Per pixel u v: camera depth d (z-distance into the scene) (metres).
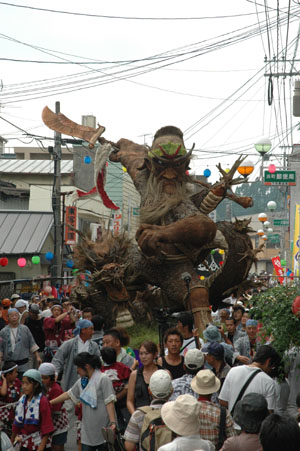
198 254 17.31
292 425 4.89
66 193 30.64
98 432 8.27
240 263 17.39
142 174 18.94
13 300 17.36
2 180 46.09
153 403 6.70
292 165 35.28
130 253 18.38
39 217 36.22
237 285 17.94
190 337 9.47
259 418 5.73
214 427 6.53
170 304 17.66
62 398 8.60
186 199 17.83
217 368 8.38
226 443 5.77
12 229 35.47
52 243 37.03
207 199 17.62
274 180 29.56
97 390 8.30
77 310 19.55
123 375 9.02
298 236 28.70
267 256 84.12
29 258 34.34
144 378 8.04
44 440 8.23
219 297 18.28
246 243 17.47
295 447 4.84
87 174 44.62
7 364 10.09
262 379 7.41
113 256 18.30
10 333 12.90
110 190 50.31
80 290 18.58
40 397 8.33
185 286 16.88
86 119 53.03
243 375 7.46
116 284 17.77
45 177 46.28
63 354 10.47
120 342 9.69
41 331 14.74
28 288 26.27
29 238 34.78
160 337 10.79
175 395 7.33
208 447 5.49
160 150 17.70
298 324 9.01
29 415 8.26
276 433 4.87
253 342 11.77
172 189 17.88
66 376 10.48
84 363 8.34
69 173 45.03
